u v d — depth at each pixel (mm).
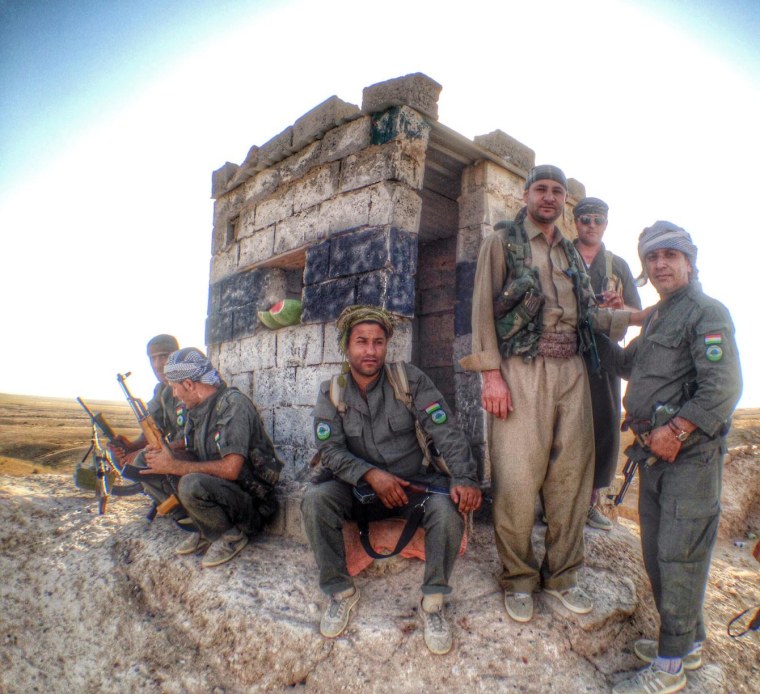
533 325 2770
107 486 4293
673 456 2480
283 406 4570
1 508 5004
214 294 5855
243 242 5453
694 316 2531
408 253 3953
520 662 2607
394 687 2582
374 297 3850
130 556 3934
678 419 2449
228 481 3539
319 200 4480
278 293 5125
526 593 2834
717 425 2400
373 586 3125
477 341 2834
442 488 2945
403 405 3115
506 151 4559
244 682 2883
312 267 4445
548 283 2844
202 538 3697
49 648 3529
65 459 13547
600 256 3898
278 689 2785
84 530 4488
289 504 3854
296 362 4480
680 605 2463
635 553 3691
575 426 2799
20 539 4590
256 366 4984
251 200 5379
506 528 2775
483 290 2842
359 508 3111
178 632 3262
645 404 2641
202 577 3457
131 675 3117
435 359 5359
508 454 2756
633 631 2949
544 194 2859
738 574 4465
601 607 2916
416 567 3223
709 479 2477
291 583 3260
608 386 3213
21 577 4168
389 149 3943
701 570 2480
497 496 2779
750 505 6309
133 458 4203
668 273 2645
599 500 4238
